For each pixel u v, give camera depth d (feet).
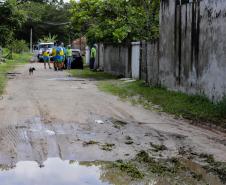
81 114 38.45
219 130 32.91
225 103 38.29
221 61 40.63
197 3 46.21
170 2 54.19
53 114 37.88
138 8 78.28
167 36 55.52
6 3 99.30
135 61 73.61
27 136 29.12
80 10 87.81
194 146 27.58
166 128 33.37
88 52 136.26
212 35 42.50
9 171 21.80
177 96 48.49
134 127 33.45
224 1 39.78
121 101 48.03
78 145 26.99
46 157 24.26
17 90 57.62
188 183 20.30
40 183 20.13
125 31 75.66
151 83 62.13
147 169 22.36
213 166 23.09
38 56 156.46
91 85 66.03
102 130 31.86
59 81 73.20
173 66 53.57
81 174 21.48
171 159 24.35
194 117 37.88
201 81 45.32
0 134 29.63
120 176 21.20
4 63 135.44
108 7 80.48
